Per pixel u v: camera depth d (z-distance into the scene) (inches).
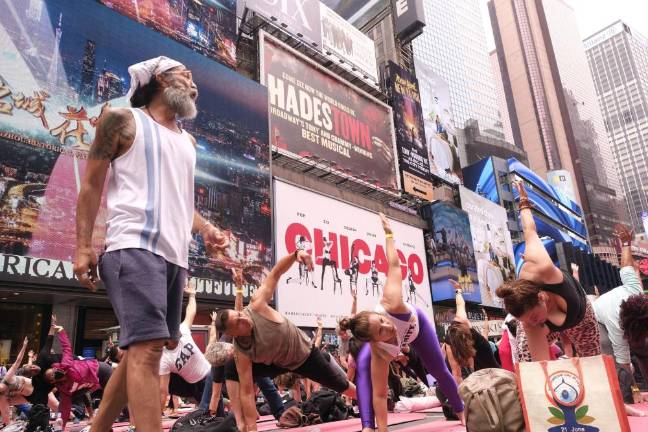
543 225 2544.3
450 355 281.9
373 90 1473.9
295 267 925.8
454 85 3627.0
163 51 792.3
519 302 150.5
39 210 563.2
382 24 1977.1
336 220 1083.9
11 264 524.7
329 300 979.3
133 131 89.6
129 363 79.0
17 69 593.3
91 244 85.5
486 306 1502.2
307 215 1007.0
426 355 214.4
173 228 91.0
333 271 1019.3
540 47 7406.5
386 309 192.2
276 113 1064.8
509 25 7746.1
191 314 271.3
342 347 370.0
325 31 1333.7
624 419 108.6
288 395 430.0
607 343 275.9
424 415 315.9
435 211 1445.6
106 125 87.7
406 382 434.6
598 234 6053.2
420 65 1861.5
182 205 95.4
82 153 625.3
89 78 667.4
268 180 915.4
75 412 365.1
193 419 236.2
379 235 1205.7
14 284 528.4
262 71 1064.2
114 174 89.1
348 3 2164.1
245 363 193.3
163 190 90.6
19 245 536.1
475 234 1606.8
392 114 1477.6
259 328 188.1
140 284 81.2
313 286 954.1
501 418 119.9
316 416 293.4
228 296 754.2
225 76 896.9
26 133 577.6
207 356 227.3
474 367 247.0
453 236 1461.6
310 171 1146.0
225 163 837.2
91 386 277.0
